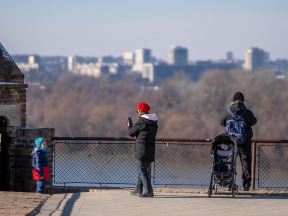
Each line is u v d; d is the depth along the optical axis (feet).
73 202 96.02
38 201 94.84
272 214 87.81
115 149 146.30
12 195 99.55
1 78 118.21
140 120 101.45
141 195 100.99
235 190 102.99
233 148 100.48
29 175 113.80
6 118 115.85
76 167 143.84
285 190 109.29
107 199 98.84
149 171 104.01
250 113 105.70
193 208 91.81
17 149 114.52
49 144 115.85
